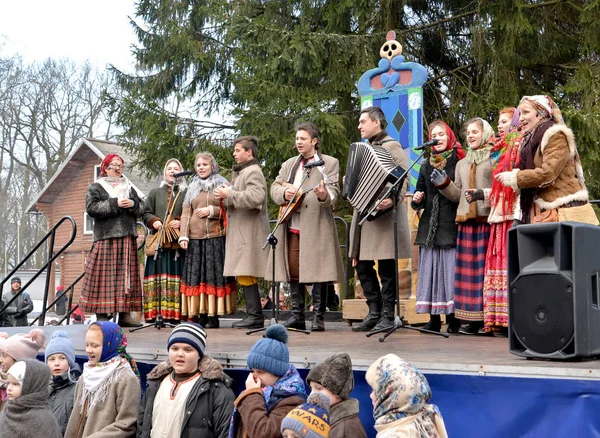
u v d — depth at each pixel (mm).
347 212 13031
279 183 6289
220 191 6359
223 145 14391
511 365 3623
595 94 11664
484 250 5578
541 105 4641
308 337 5566
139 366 5078
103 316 6961
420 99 7430
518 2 12031
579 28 12695
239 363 4516
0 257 34562
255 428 3797
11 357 5375
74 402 4707
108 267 6875
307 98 12445
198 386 4262
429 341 5164
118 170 7027
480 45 12609
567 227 3828
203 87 15438
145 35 15531
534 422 3537
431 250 5855
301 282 6090
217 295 6652
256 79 12711
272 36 12609
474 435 3686
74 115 32688
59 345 5004
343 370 3617
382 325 5840
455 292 5641
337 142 12391
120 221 6902
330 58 12695
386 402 3350
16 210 33969
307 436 3357
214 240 6691
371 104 7699
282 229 6250
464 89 13156
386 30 13250
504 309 5273
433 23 13430
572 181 4602
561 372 3475
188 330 4340
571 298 3734
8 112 32094
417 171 7375
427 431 3307
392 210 5770
